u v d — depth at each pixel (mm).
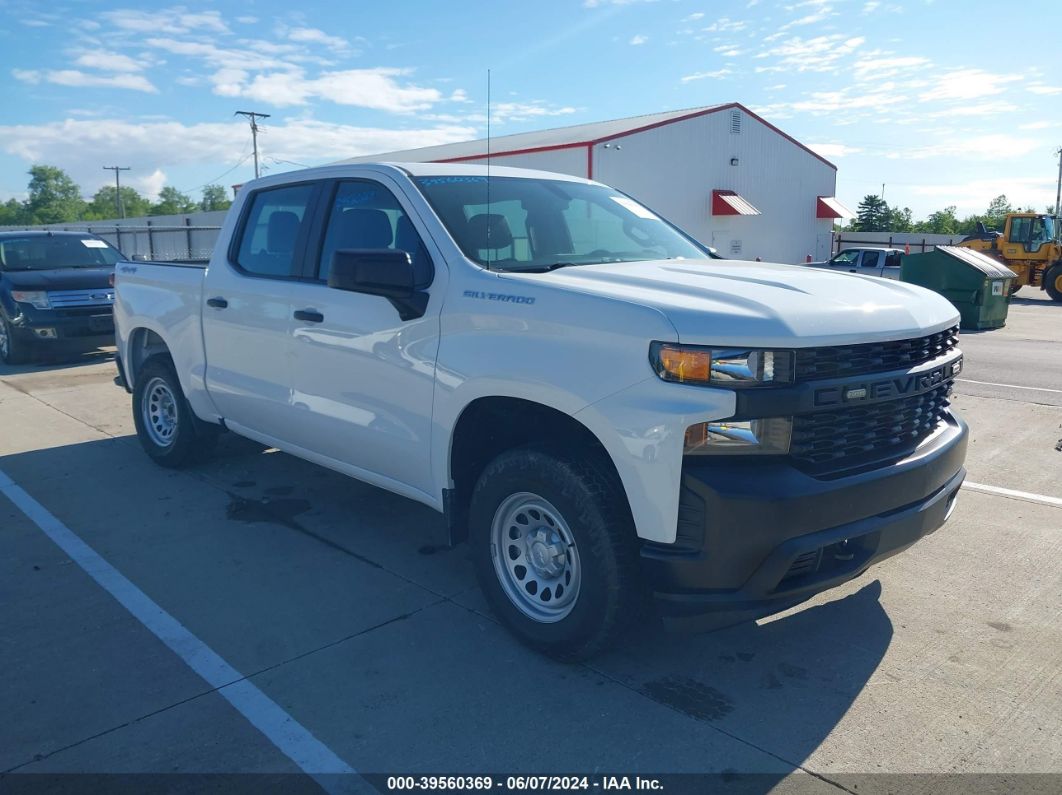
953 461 3600
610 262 4094
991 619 3914
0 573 4441
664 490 2998
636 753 2941
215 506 5434
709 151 37562
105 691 3326
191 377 5566
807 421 3062
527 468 3396
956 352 3748
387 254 3627
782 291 3328
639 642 3707
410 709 3201
